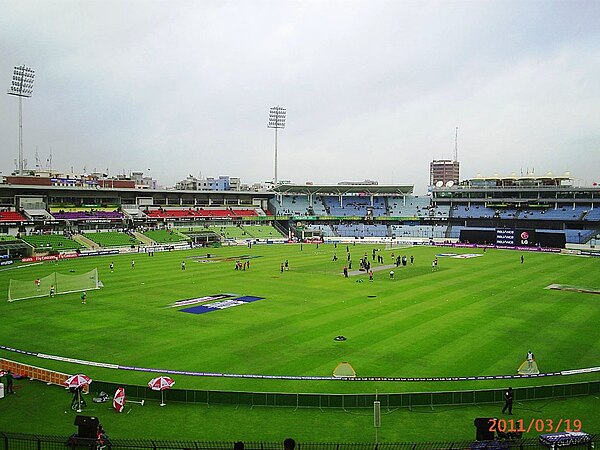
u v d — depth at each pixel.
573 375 32.50
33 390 30.97
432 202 177.88
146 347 39.47
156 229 142.50
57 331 44.34
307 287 67.00
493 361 35.44
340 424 26.23
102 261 99.62
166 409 28.16
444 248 131.00
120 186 156.12
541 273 80.00
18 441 24.20
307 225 169.25
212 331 44.12
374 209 178.12
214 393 28.75
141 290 65.06
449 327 44.75
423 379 31.81
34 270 86.12
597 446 23.64
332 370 33.81
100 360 36.38
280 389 30.52
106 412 27.78
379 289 65.00
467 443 23.61
